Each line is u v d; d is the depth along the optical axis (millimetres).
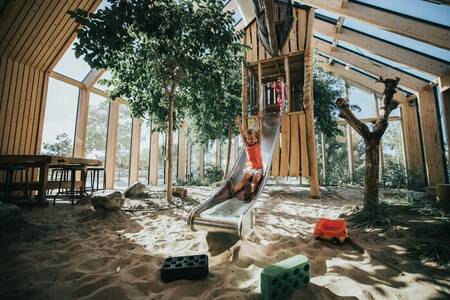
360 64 9516
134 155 10953
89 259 2342
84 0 6520
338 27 7898
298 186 10656
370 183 4074
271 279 1618
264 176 3695
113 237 3088
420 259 2291
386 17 5832
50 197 6539
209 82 5266
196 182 12055
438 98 7809
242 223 2467
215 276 2053
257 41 7918
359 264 2232
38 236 3080
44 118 7312
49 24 6359
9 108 6301
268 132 5801
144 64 5020
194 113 7914
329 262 2279
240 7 8008
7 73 6223
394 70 8609
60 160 5316
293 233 3277
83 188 6566
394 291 1760
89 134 9867
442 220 3465
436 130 7719
